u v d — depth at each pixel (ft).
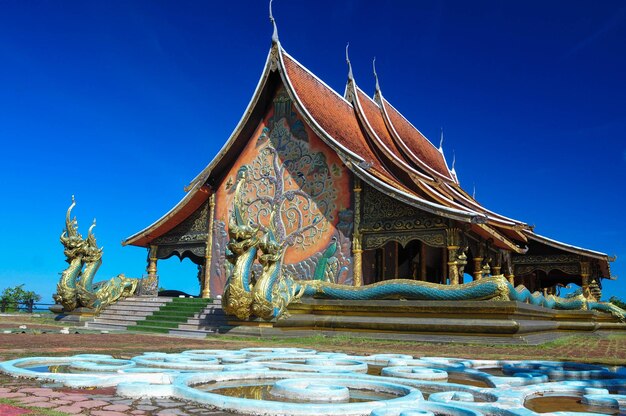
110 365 21.26
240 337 43.57
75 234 60.49
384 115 84.33
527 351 36.45
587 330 69.26
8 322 57.16
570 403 17.15
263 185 67.41
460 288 42.73
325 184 62.28
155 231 73.26
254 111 68.28
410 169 64.90
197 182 69.62
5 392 15.12
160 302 61.36
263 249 45.62
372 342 42.70
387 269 66.49
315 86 70.33
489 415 13.76
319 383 18.37
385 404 13.79
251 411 13.28
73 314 59.72
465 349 37.27
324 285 49.55
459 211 50.55
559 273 113.09
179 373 18.78
